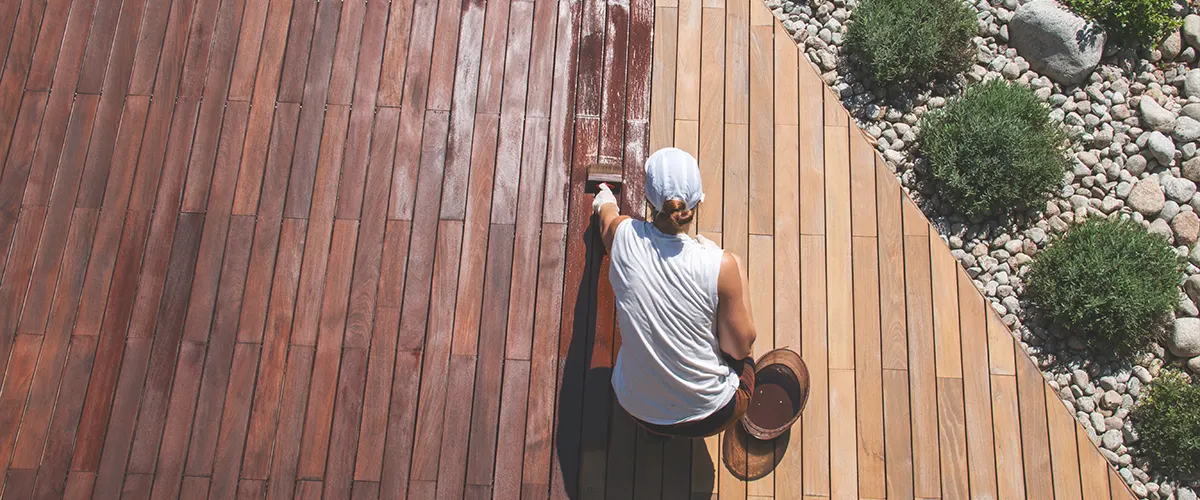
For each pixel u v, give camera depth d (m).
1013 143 3.54
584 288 3.32
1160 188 3.70
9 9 3.65
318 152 3.48
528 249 3.37
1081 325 3.38
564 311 3.29
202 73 3.58
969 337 3.32
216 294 3.27
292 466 3.07
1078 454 3.19
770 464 3.14
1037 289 3.47
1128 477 3.24
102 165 3.43
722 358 2.65
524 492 3.09
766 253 3.42
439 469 3.09
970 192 3.54
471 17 3.72
